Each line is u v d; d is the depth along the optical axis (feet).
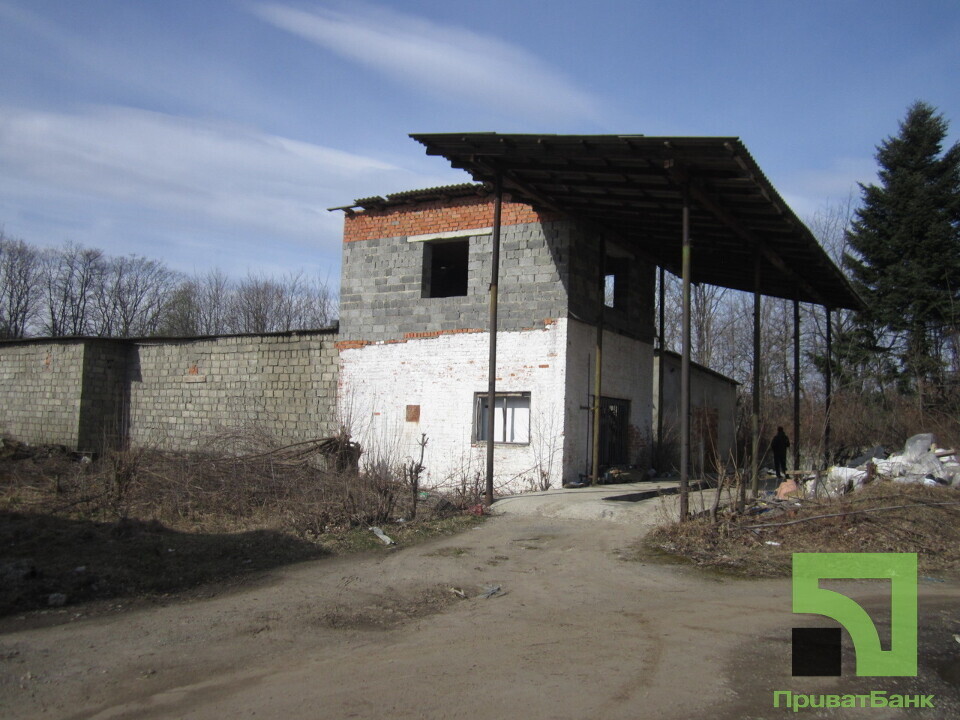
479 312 54.60
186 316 151.43
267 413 63.77
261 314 148.25
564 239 51.70
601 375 53.72
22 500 39.01
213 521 36.11
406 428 56.39
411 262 58.23
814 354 104.94
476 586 26.03
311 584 25.99
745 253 50.01
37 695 15.96
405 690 16.11
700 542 31.30
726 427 86.58
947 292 95.04
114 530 32.58
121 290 156.56
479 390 53.78
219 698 15.76
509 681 16.61
